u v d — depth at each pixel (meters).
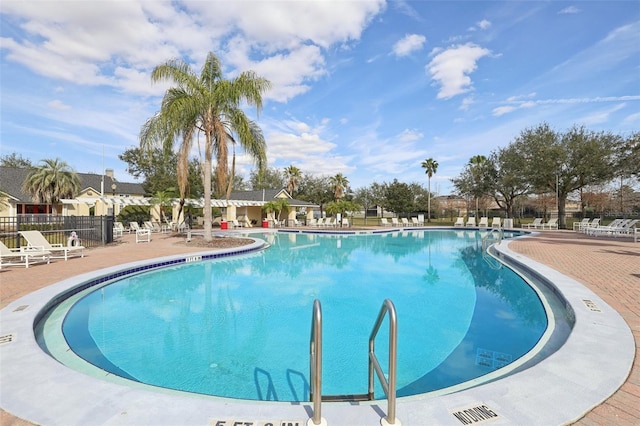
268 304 6.20
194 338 4.55
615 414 2.14
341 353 4.12
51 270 7.71
